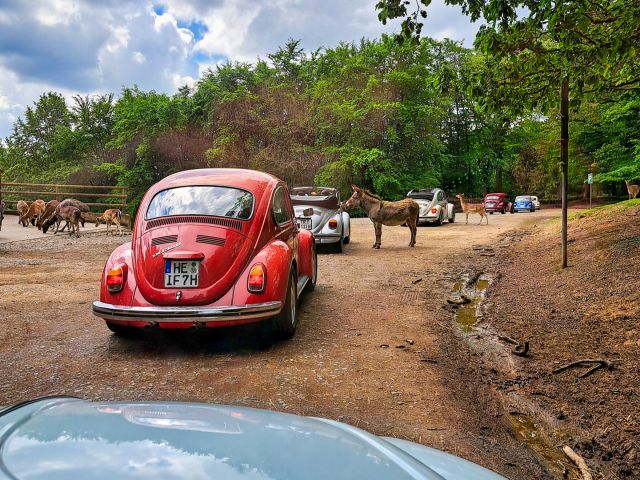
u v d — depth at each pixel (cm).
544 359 492
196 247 477
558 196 5703
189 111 4059
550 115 3472
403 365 466
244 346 516
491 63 706
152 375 430
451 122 5097
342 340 544
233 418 116
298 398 383
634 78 832
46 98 6588
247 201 529
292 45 4269
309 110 3653
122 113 4378
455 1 575
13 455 84
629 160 2639
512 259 1154
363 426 338
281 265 501
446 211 2284
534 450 324
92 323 607
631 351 488
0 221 1842
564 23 520
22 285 856
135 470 80
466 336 581
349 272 1002
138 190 4097
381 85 3672
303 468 91
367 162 3422
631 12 548
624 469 305
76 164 4700
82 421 104
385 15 601
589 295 699
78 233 1734
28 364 457
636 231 982
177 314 460
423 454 151
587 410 379
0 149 6644
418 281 905
